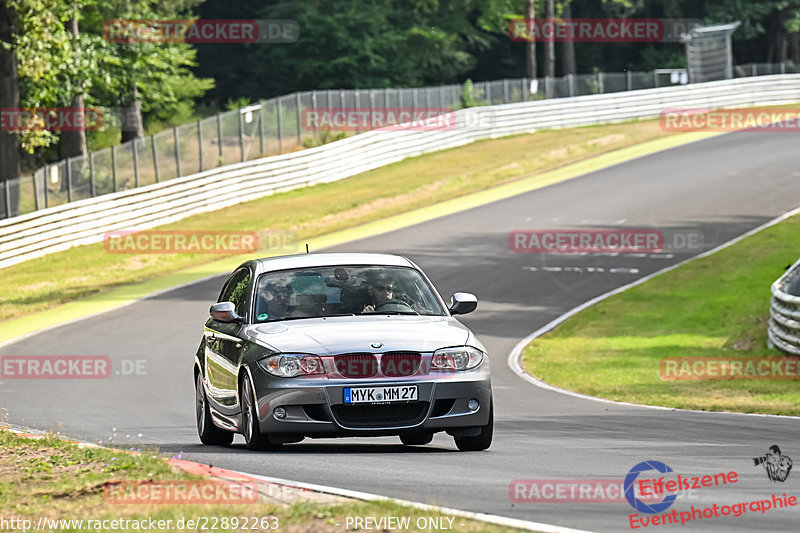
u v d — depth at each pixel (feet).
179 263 348.18
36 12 383.86
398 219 404.16
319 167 488.02
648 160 495.00
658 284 296.92
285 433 95.35
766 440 113.50
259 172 459.32
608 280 303.68
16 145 399.65
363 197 449.48
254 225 400.26
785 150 497.05
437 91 572.92
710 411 153.79
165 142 435.94
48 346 229.04
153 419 144.56
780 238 339.16
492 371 208.74
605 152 530.68
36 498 73.67
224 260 349.00
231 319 104.12
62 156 491.31
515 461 93.97
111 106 578.25
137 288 308.60
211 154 458.50
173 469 82.07
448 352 97.35
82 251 372.17
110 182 410.93
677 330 254.27
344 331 97.91
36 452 95.09
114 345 227.81
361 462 92.27
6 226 353.51
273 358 96.12
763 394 180.75
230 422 105.81
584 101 619.26
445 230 373.81
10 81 395.96
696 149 515.91
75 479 79.20
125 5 536.01
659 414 146.61
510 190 450.30
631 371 210.79
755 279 297.74
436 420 95.86
